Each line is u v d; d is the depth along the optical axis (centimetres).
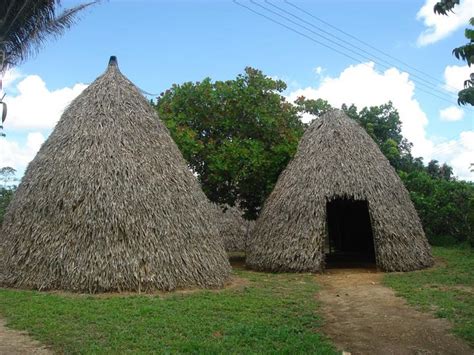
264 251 1438
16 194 1176
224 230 2275
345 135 1500
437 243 2242
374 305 957
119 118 1162
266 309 905
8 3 935
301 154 1526
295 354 660
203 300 958
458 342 729
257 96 1714
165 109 1752
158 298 967
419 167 2892
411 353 692
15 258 1084
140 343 686
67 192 1071
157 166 1134
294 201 1422
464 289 1094
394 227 1406
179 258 1074
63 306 880
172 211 1099
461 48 575
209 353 651
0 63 895
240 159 1617
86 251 1028
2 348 664
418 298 989
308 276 1319
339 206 2066
